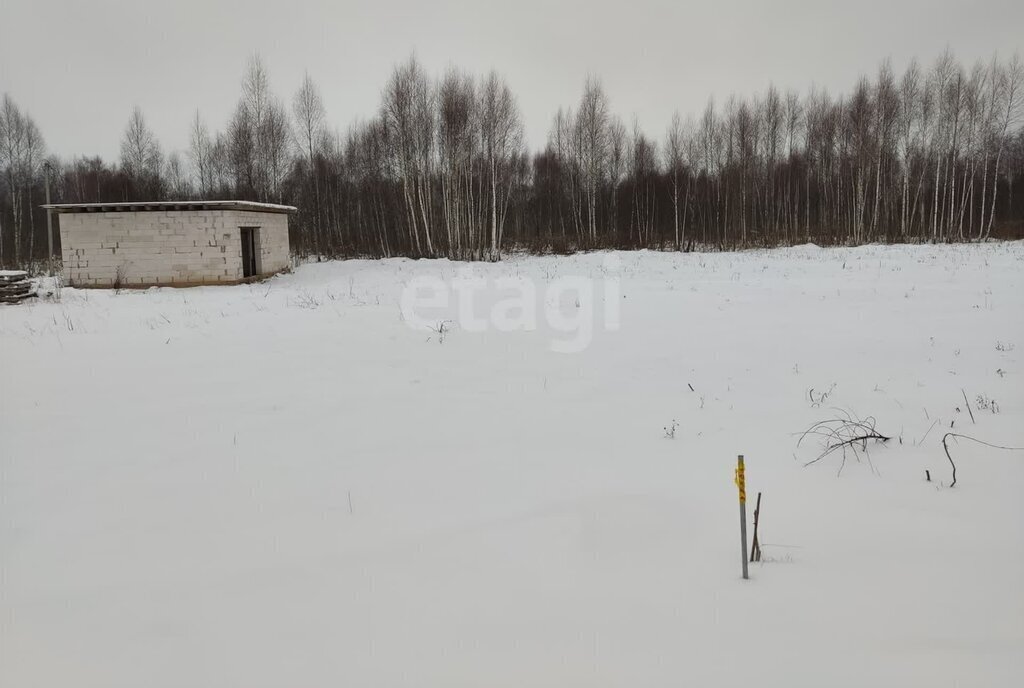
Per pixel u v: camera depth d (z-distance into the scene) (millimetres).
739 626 3146
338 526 4465
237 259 20297
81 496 5020
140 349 10547
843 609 3268
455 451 5965
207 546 4188
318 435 6449
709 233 40844
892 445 5781
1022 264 18594
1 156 36188
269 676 2863
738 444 6023
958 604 3277
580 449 5977
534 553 4012
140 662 2992
